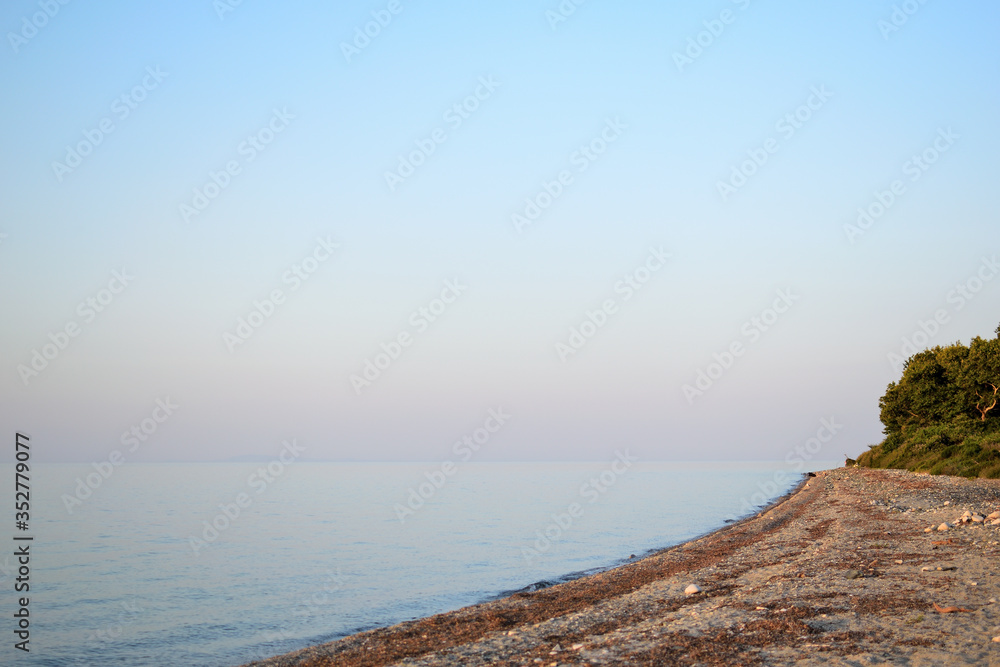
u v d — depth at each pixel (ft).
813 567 58.49
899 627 36.32
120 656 57.06
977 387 206.49
